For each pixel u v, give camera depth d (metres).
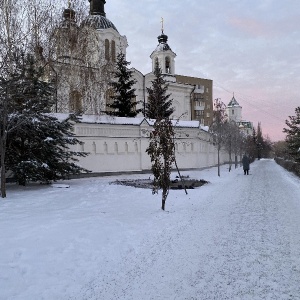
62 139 17.94
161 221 9.16
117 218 9.20
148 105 37.00
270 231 8.03
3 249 6.07
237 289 4.74
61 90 25.28
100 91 27.33
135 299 4.45
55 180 18.67
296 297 4.45
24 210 10.32
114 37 41.81
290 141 28.92
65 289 4.73
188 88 53.97
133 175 27.14
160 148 10.99
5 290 4.58
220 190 16.45
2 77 14.24
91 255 6.12
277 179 22.88
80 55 25.55
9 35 19.09
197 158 34.22
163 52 53.97
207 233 7.91
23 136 16.58
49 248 6.25
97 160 26.56
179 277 5.21
